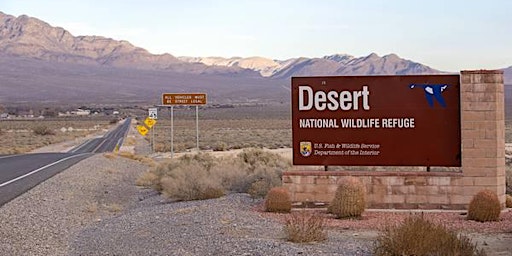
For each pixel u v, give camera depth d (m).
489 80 17.23
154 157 54.25
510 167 28.91
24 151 64.25
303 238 13.15
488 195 15.84
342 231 14.66
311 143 18.36
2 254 13.52
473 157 17.22
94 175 33.53
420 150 17.86
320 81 18.30
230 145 66.25
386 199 17.53
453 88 17.72
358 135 18.14
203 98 42.56
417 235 11.15
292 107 18.45
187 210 18.66
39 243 15.02
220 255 12.09
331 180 17.89
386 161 17.98
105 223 18.27
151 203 22.70
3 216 18.80
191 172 25.56
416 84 17.91
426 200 17.38
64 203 22.69
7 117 196.12
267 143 69.62
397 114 17.95
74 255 13.53
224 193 22.64
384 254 11.16
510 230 14.48
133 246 13.98
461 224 15.25
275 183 21.28
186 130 107.44
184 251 12.75
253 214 17.31
